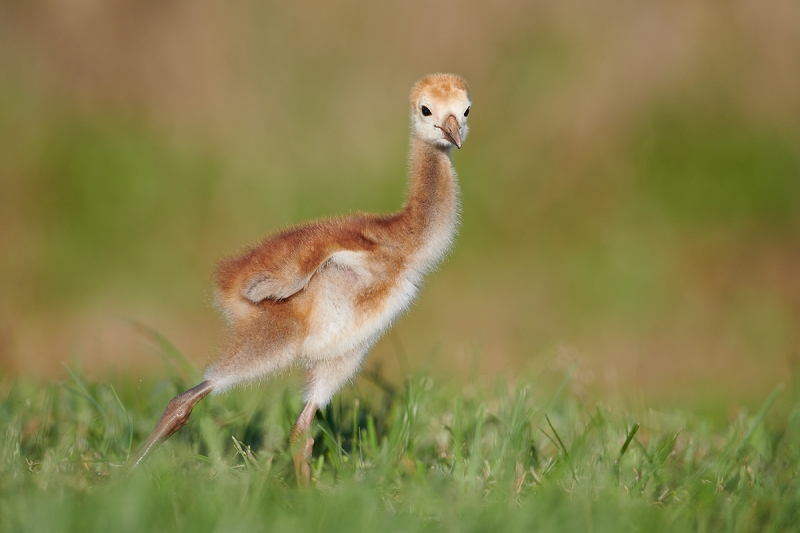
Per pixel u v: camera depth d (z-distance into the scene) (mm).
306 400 14625
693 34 34906
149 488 11734
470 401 17547
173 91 34125
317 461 14867
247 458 13977
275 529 11078
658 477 13914
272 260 14008
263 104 34000
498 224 32969
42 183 32812
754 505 12648
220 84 34125
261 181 32938
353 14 34594
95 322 29656
